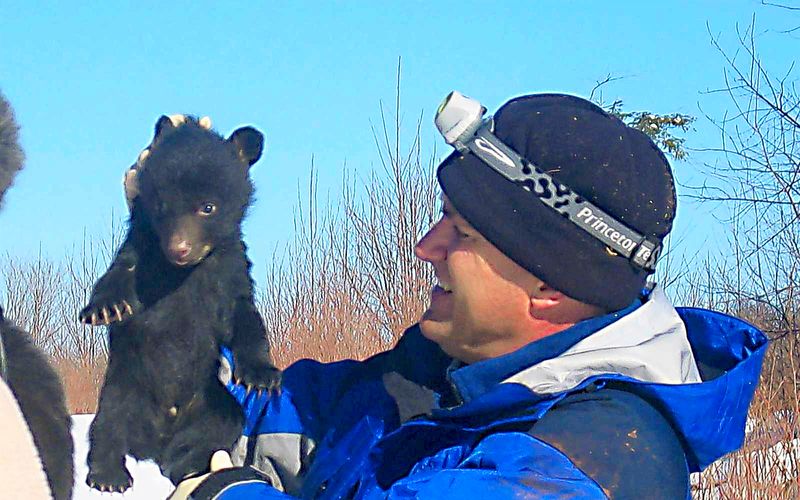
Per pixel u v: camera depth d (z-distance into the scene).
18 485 1.42
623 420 2.19
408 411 2.61
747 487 7.95
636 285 2.45
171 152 3.79
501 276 2.44
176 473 3.31
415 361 2.77
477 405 2.34
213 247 3.63
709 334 2.65
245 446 3.20
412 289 12.16
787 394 8.57
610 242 2.37
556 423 2.17
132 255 3.54
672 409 2.28
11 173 1.95
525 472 2.00
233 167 3.93
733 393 2.34
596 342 2.38
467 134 2.46
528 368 2.35
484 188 2.39
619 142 2.43
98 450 3.41
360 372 2.95
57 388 2.29
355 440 2.64
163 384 3.41
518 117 2.43
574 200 2.35
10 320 2.34
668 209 2.50
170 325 3.45
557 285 2.38
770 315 10.08
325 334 12.42
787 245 10.12
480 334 2.52
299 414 2.98
